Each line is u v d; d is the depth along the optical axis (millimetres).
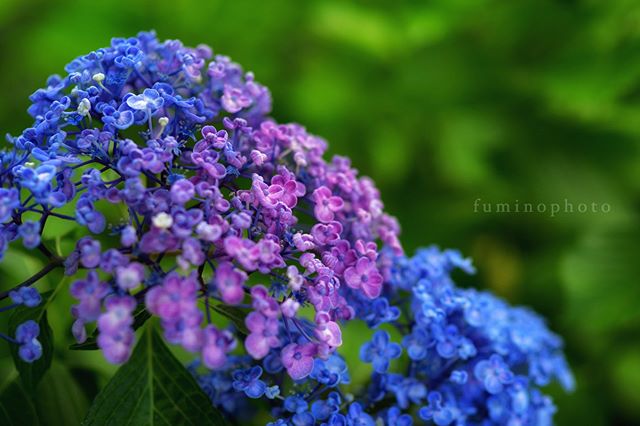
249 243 539
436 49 1208
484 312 673
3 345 647
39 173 541
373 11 1258
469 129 1194
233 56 1188
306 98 1171
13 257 688
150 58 623
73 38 1173
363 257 586
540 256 1218
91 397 681
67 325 690
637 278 1065
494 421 648
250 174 602
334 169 649
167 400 602
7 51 1320
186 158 587
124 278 524
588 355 1114
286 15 1202
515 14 1211
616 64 1160
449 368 647
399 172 1179
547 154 1220
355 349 813
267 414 650
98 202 657
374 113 1180
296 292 560
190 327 523
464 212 1197
